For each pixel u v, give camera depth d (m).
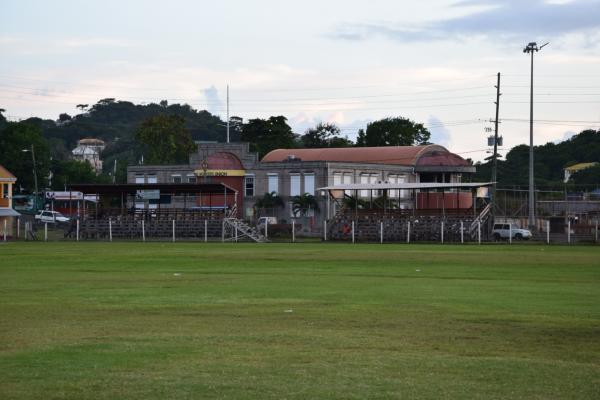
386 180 159.38
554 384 23.92
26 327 33.16
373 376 24.72
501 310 38.03
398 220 123.12
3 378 24.36
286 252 86.44
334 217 128.62
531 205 128.62
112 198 178.38
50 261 72.25
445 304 40.22
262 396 22.48
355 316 36.12
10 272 60.47
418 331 32.19
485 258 76.00
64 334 31.48
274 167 153.50
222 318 35.59
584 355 27.83
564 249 92.06
